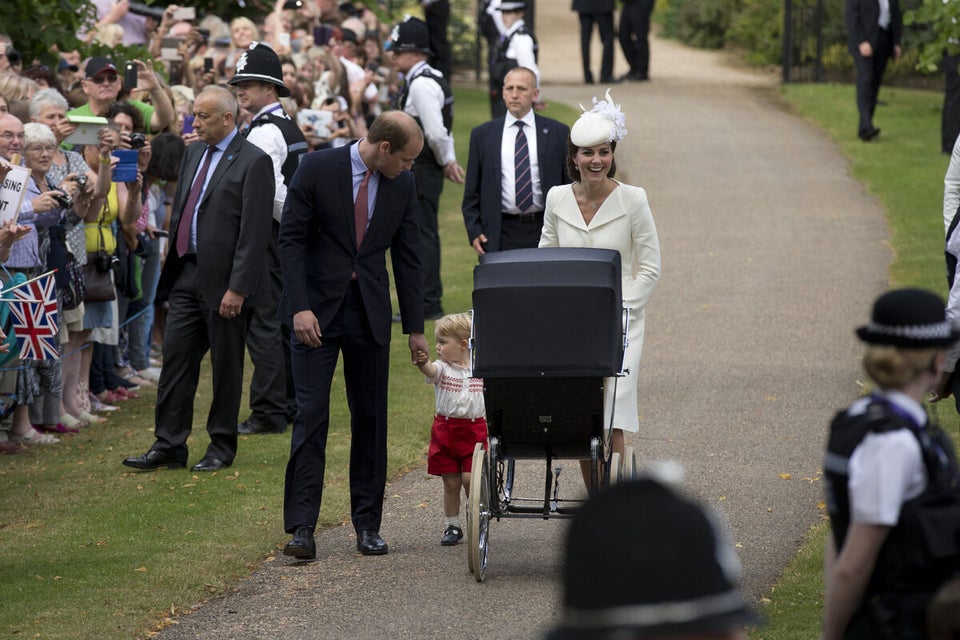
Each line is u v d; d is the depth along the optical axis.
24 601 13.32
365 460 15.10
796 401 21.27
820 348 24.55
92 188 20.23
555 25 82.44
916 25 55.72
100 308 21.23
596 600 3.74
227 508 16.66
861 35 44.53
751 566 14.02
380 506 15.17
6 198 17.84
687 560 3.71
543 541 15.46
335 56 33.41
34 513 16.48
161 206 24.11
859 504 7.37
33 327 18.16
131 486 17.66
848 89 56.31
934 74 56.38
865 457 7.41
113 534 15.60
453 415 15.02
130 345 24.00
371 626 12.66
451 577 14.09
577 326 13.45
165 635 12.51
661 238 34.12
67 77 26.92
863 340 7.77
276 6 33.50
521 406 13.71
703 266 31.33
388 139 14.67
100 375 22.41
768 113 51.84
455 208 39.50
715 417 20.44
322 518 16.41
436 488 17.59
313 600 13.45
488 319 13.54
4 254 17.84
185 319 18.44
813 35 59.72
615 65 66.50
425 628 12.57
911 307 7.56
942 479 7.45
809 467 17.88
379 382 15.08
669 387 22.23
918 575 7.38
